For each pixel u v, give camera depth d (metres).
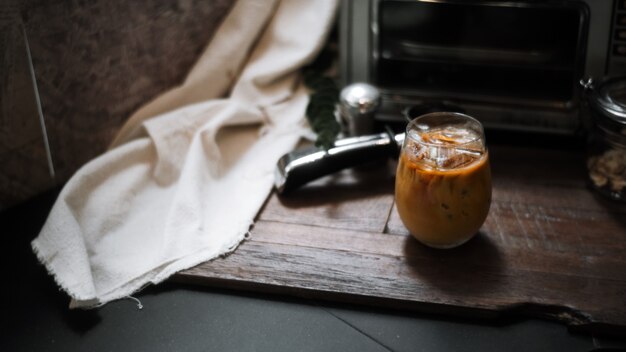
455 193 0.74
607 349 0.70
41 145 0.89
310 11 1.01
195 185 0.85
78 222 0.82
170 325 0.74
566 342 0.71
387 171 0.91
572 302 0.73
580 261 0.77
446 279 0.76
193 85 0.98
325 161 0.87
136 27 0.93
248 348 0.71
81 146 0.92
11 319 0.75
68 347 0.72
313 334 0.72
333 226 0.83
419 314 0.74
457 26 0.92
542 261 0.77
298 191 0.88
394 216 0.84
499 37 0.92
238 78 1.02
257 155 0.92
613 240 0.80
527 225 0.82
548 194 0.86
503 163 0.91
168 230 0.81
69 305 0.76
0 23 0.81
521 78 0.93
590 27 0.88
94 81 0.91
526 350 0.70
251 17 1.00
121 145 0.95
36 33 0.84
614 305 0.72
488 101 0.94
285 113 0.98
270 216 0.84
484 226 0.82
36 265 0.81
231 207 0.85
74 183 0.83
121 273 0.78
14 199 0.89
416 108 0.90
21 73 0.84
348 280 0.76
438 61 0.94
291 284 0.76
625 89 0.84
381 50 0.96
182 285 0.78
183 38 0.98
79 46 0.88
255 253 0.79
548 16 0.89
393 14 0.94
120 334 0.73
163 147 0.90
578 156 0.92
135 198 0.87
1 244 0.84
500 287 0.75
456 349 0.70
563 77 0.92
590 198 0.85
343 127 0.98
